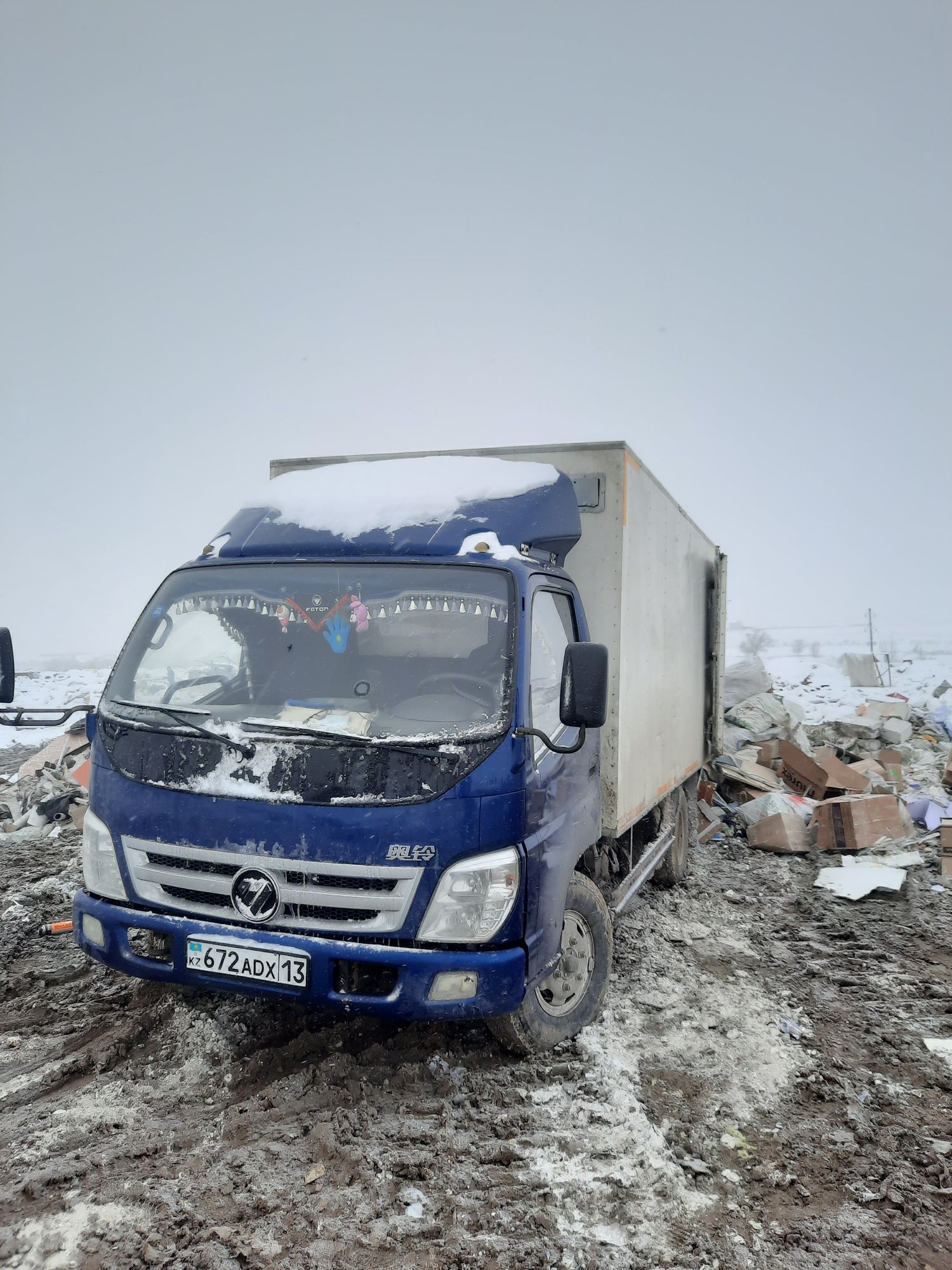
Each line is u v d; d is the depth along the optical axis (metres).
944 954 6.27
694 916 6.91
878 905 7.43
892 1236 3.13
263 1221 3.01
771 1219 3.21
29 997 4.91
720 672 9.67
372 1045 4.19
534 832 3.80
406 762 3.56
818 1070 4.37
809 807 10.02
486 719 3.72
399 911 3.52
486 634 3.89
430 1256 2.91
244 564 4.29
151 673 4.14
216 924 3.67
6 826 8.98
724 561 9.77
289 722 3.74
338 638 4.05
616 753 5.14
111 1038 4.35
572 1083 4.02
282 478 4.88
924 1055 4.60
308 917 3.60
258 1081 3.96
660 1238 3.06
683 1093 4.08
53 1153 3.37
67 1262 2.79
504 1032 4.09
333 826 3.53
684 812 7.86
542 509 4.56
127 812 3.83
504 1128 3.63
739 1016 4.98
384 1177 3.26
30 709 4.10
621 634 5.14
